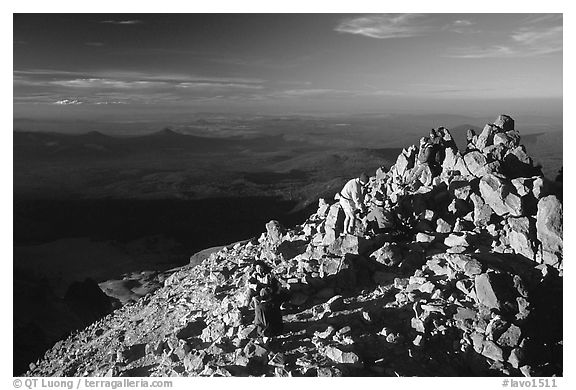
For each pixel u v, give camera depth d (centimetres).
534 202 1983
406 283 1742
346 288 1777
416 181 2377
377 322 1573
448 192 2167
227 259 2603
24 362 3198
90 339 2400
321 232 2225
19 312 4466
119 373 1658
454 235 1927
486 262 1755
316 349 1472
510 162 2242
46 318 4584
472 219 2028
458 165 2289
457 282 1670
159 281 5744
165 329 1941
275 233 2505
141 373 1647
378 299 1680
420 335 1509
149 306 2441
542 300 1672
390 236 1988
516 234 1839
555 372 1471
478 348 1499
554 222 1784
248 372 1412
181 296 2303
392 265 1856
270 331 1522
